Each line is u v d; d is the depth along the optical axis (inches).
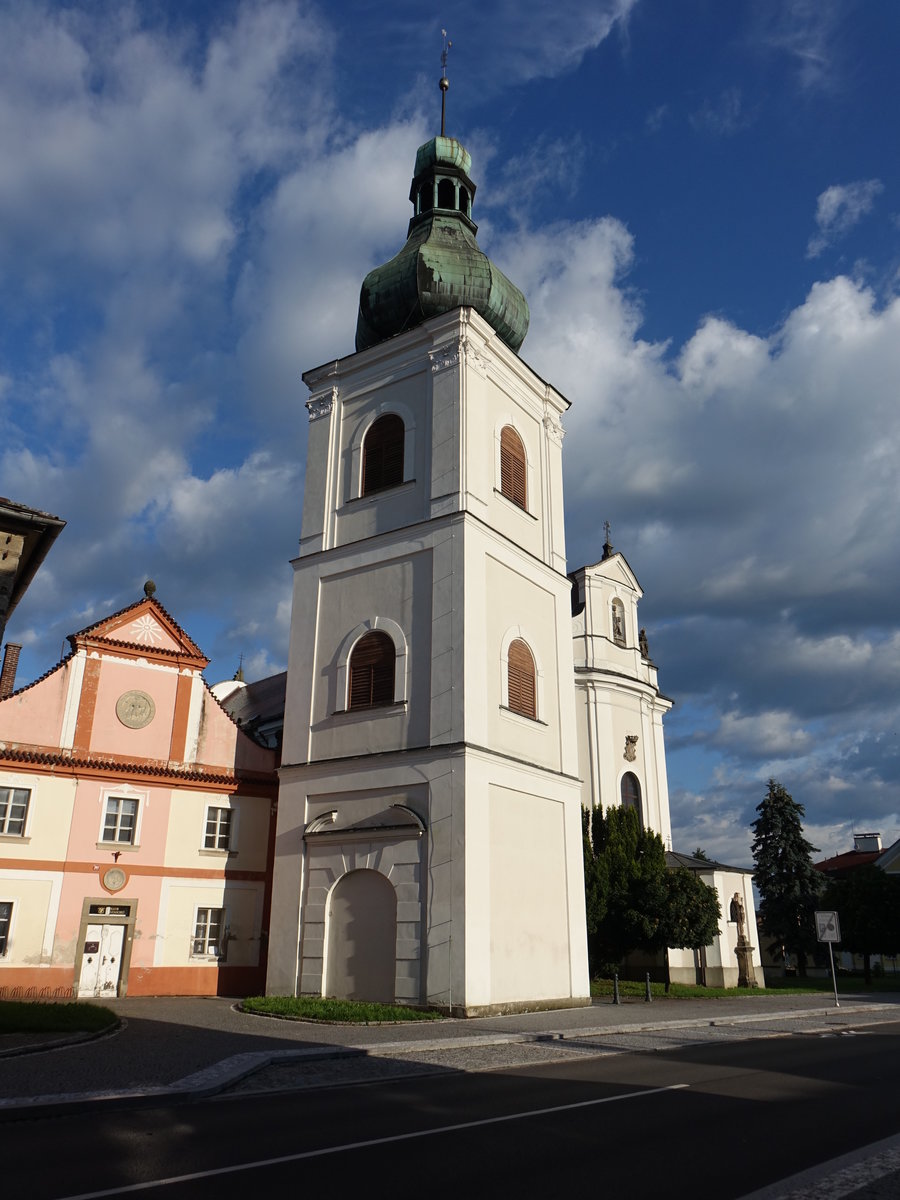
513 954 979.9
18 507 737.6
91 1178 302.4
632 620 1785.2
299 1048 628.1
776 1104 442.3
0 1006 807.7
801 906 2432.3
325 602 1167.6
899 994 1560.0
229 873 1229.1
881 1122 402.6
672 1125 389.1
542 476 1291.8
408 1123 392.8
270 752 1309.1
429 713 1021.2
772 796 2554.1
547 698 1165.7
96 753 1185.4
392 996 941.8
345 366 1273.4
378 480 1187.3
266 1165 319.6
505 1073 549.6
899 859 2529.5
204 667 1285.7
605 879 1289.4
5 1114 408.2
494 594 1100.5
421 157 1424.7
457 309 1167.6
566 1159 331.0
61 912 1114.7
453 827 954.1
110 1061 563.2
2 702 1149.1
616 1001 1121.4
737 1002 1197.7
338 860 1027.9
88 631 1216.2
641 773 1678.2
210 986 1179.3
